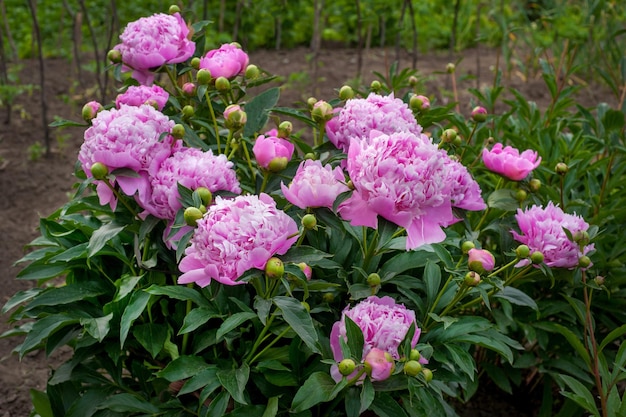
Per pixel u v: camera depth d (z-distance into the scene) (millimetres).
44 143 5039
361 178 1741
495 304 2852
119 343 2176
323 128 2207
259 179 2244
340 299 2211
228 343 2020
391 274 2164
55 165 4824
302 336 1726
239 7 5652
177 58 2389
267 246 1669
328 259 2221
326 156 2334
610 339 2340
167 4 7375
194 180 1902
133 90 2285
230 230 1663
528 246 2258
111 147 1879
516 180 2334
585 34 5992
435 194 1745
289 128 2096
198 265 1728
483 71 6379
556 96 3678
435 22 7352
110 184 1962
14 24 7395
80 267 2326
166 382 2207
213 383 1949
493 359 3059
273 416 1901
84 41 7168
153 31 2330
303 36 7195
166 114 2496
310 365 2043
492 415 3090
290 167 2199
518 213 2271
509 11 7887
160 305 2279
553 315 2979
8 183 4586
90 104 2229
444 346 2154
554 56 6324
